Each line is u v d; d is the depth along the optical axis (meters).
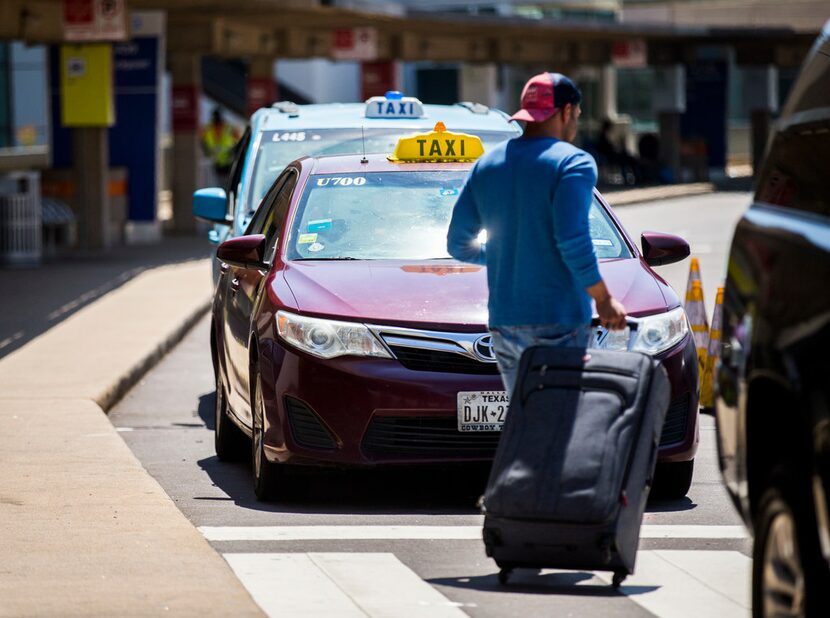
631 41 145.50
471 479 26.52
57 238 83.62
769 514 14.73
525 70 163.12
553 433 17.86
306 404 23.62
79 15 77.31
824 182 14.38
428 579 19.42
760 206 15.83
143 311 52.50
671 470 24.28
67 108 79.75
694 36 148.75
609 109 173.62
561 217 18.47
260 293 25.69
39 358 41.16
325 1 91.00
